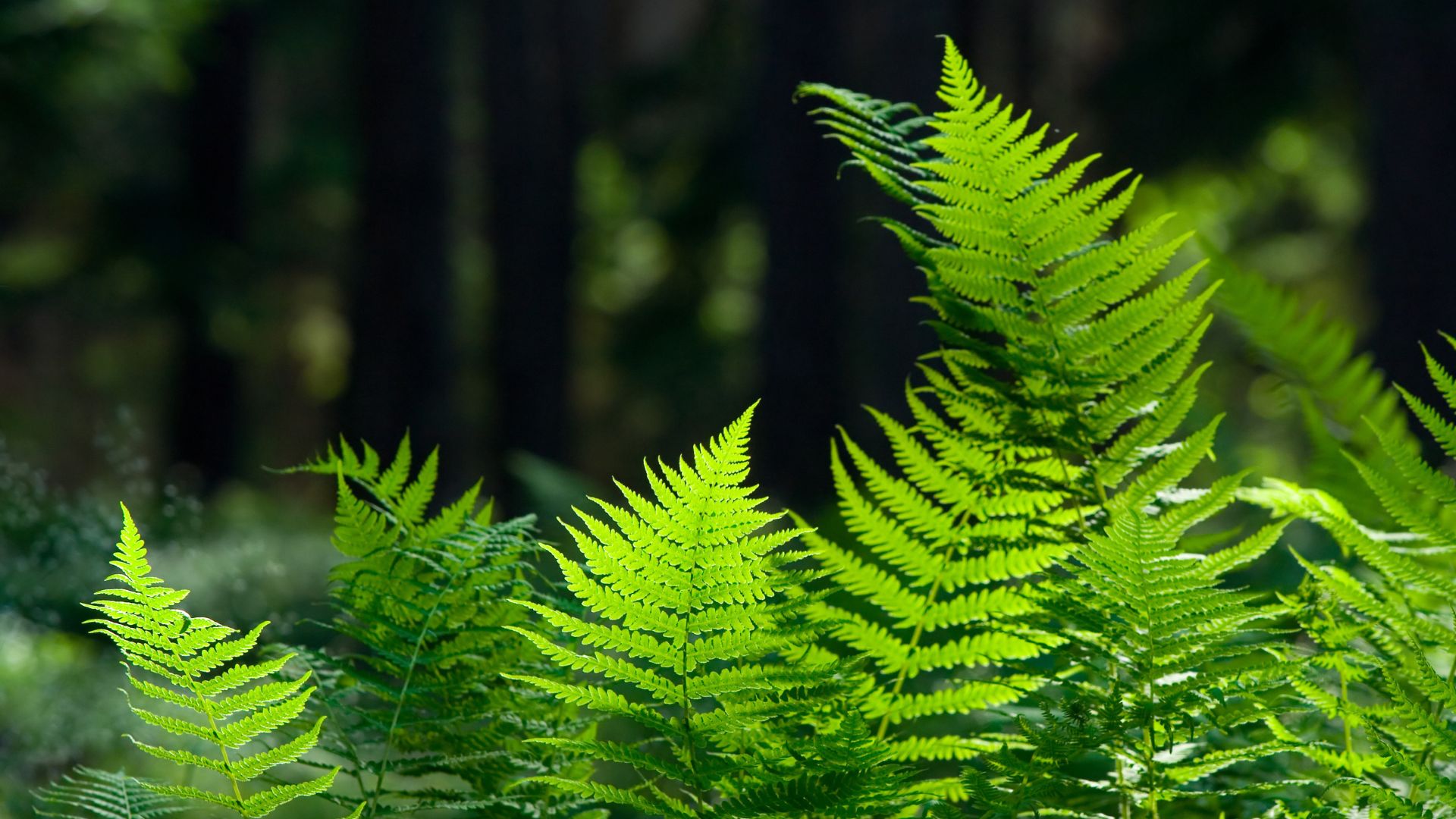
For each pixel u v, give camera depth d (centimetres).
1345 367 198
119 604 104
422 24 1845
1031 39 1279
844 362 1528
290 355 2956
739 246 2039
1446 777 117
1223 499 124
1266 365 202
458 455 1845
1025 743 133
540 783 129
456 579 131
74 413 2891
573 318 1978
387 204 1833
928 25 1131
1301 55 1266
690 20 2391
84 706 370
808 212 1530
